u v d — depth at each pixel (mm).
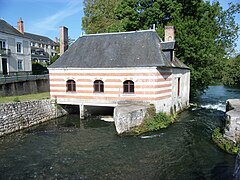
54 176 9359
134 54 17672
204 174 9312
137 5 26172
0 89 20500
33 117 17156
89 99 18688
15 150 12281
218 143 12180
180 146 12492
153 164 10336
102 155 11453
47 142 13555
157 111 16953
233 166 9773
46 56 61625
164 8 24812
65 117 20031
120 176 9258
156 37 18625
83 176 9312
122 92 17625
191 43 22859
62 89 19453
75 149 12359
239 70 43250
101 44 19797
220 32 29297
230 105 17188
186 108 23469
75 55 19688
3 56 30562
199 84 27781
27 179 9148
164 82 17562
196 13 25312
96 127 16812
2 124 14383
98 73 18078
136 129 14852
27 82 24312
